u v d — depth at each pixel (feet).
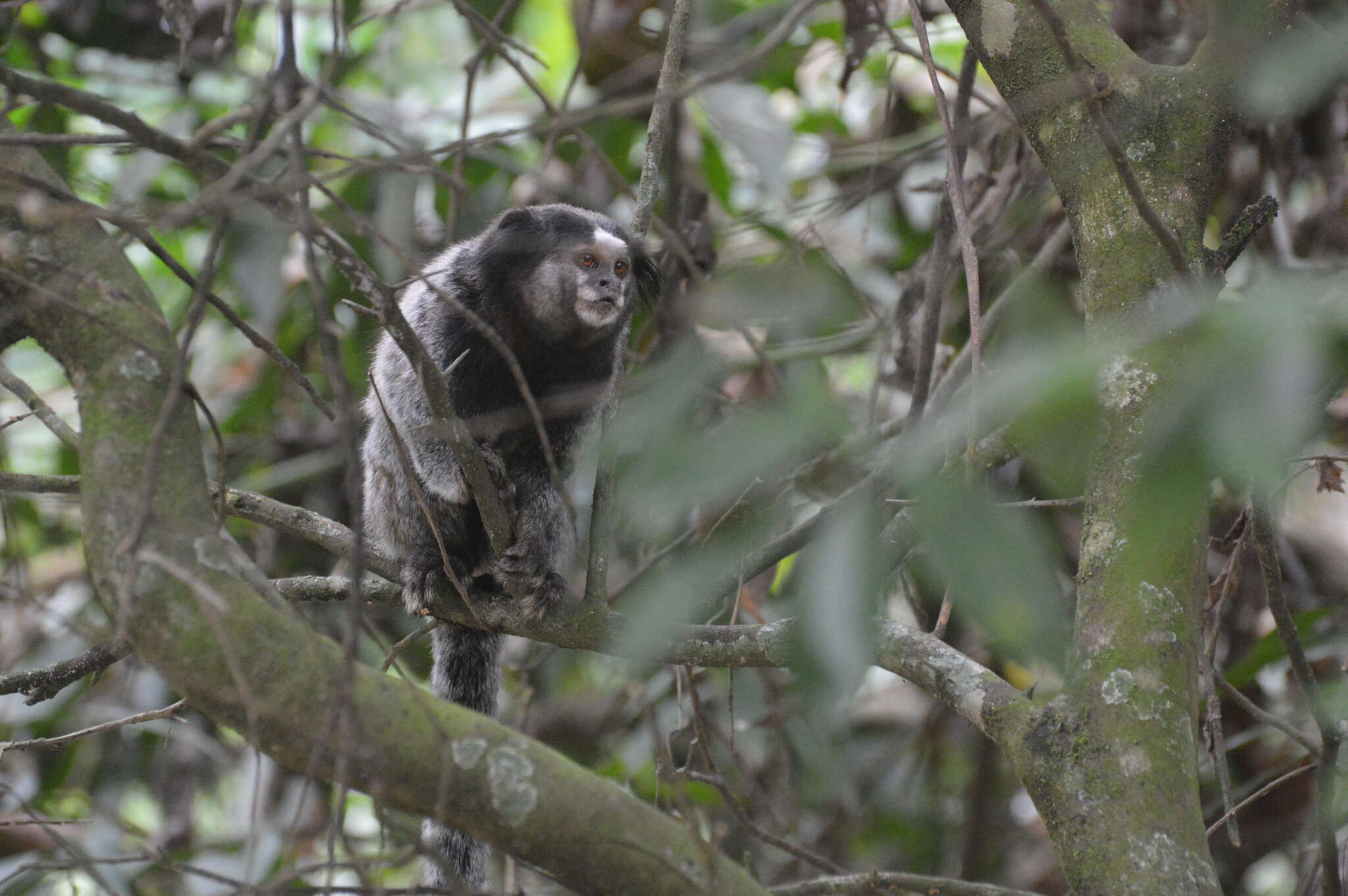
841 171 42.39
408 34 54.80
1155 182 20.81
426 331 33.04
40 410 26.04
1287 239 34.14
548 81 56.59
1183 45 34.30
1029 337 20.90
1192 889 16.10
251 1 39.27
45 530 45.70
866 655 11.16
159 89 46.06
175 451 17.93
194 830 42.22
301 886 21.09
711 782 27.55
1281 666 35.73
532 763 17.61
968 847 38.68
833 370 44.96
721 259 44.04
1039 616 10.68
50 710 42.06
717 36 41.68
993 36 23.08
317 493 44.32
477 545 33.01
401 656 41.29
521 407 32.83
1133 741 17.22
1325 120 33.45
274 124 24.06
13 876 18.30
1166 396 17.89
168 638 16.83
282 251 38.96
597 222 34.88
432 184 43.65
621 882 17.61
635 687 42.06
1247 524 26.96
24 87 16.01
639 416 16.40
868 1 36.09
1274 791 33.81
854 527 11.79
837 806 39.17
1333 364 9.09
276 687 16.74
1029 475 32.53
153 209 17.62
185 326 17.06
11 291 18.84
